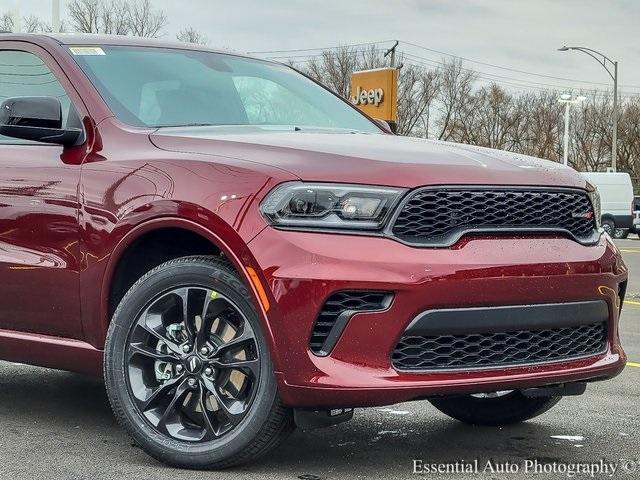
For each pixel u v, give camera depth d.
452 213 3.43
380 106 22.03
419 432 4.43
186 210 3.55
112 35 4.80
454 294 3.33
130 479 3.49
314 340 3.34
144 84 4.40
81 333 4.00
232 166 3.55
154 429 3.66
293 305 3.31
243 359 3.52
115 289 3.90
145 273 3.86
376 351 3.32
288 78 5.18
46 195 4.07
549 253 3.56
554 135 70.56
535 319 3.51
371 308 3.32
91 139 4.06
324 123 4.83
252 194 3.44
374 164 3.45
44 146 4.24
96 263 3.87
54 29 19.27
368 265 3.29
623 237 36.75
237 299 3.48
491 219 3.51
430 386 3.35
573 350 3.73
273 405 3.42
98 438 4.15
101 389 5.34
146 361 3.73
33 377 5.70
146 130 4.04
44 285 4.07
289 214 3.38
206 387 3.58
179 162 3.69
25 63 4.52
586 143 70.81
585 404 5.15
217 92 4.61
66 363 4.08
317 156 3.51
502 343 3.50
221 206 3.48
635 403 5.19
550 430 4.51
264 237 3.38
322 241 3.33
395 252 3.32
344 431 4.41
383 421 4.66
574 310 3.62
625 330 8.69
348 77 55.28
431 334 3.36
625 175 36.12
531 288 3.47
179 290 3.63
